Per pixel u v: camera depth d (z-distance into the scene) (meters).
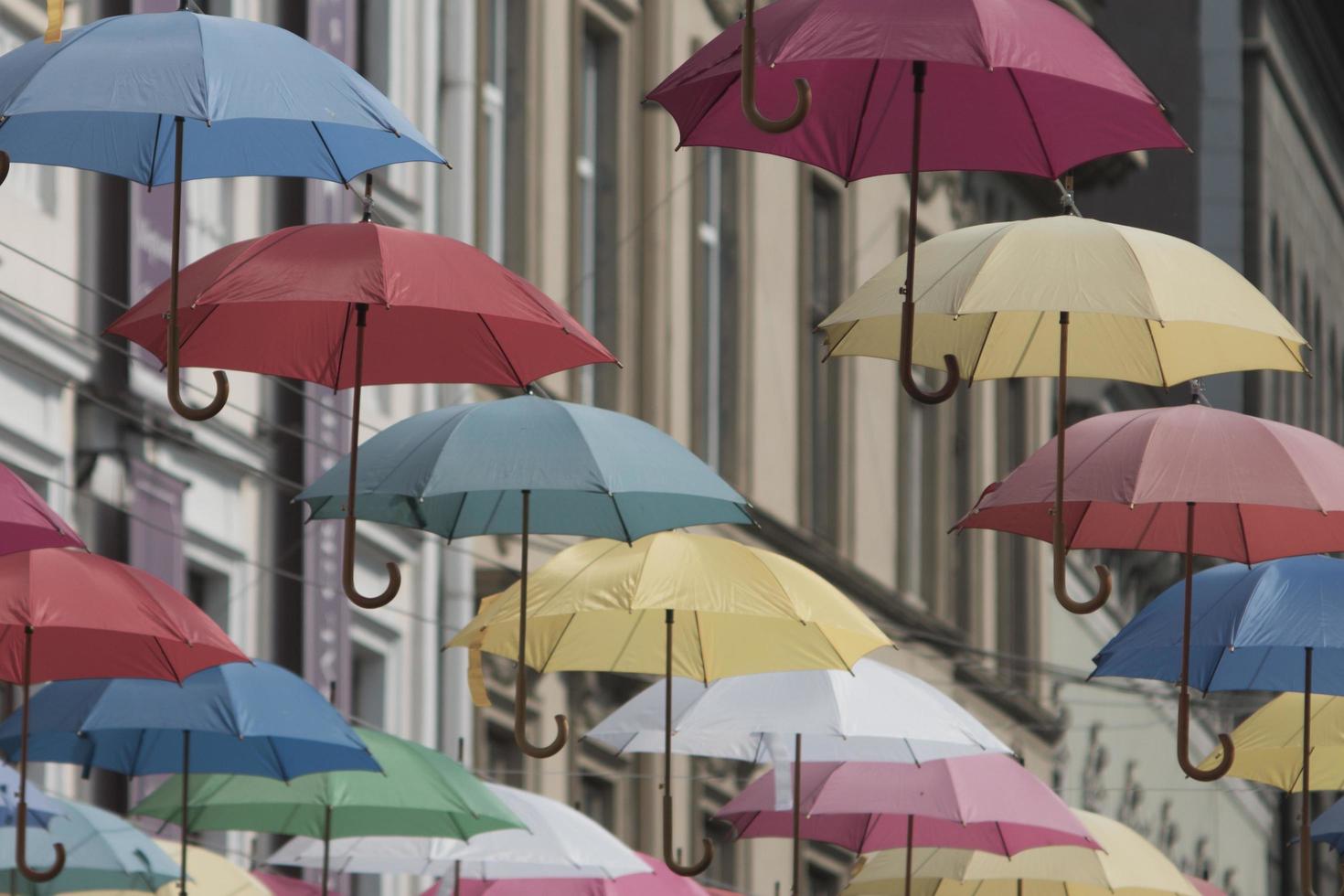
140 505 37.66
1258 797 83.12
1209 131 77.75
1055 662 81.25
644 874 29.34
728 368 64.44
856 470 72.19
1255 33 78.50
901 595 74.94
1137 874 29.08
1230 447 19.73
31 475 35.25
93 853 25.66
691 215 62.31
